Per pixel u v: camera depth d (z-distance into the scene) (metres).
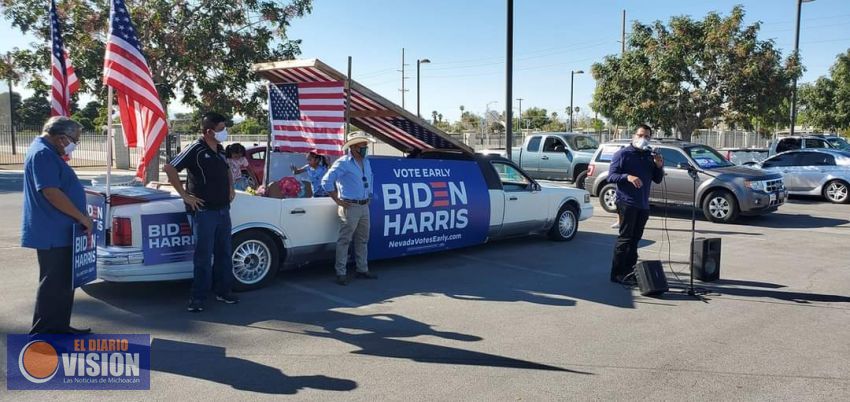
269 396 4.13
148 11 14.23
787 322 5.91
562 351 5.05
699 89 20.22
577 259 8.93
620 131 29.92
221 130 5.90
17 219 12.45
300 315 6.01
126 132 6.50
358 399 4.09
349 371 4.59
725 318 6.04
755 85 19.52
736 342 5.31
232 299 6.36
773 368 4.71
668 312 6.24
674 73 19.97
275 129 8.67
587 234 11.30
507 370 4.63
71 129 4.88
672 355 4.98
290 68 7.84
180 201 6.30
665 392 4.25
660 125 21.06
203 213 5.91
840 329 5.70
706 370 4.66
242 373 4.53
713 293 7.02
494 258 8.96
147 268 6.14
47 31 14.41
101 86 14.70
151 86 6.25
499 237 9.49
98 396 4.10
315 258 7.45
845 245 10.23
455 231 8.69
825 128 34.25
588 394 4.20
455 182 8.70
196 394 4.15
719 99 19.98
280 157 9.16
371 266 8.32
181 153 5.86
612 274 7.53
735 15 19.64
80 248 5.08
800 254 9.43
